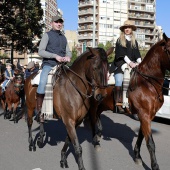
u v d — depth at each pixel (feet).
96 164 18.79
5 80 39.17
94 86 15.23
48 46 19.10
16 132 28.27
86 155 20.83
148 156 20.90
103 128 31.14
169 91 34.99
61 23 19.31
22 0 94.89
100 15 354.95
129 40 20.18
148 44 379.96
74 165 18.49
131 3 371.15
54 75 18.07
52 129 29.71
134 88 18.08
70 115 16.74
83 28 368.48
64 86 17.20
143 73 17.85
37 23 99.50
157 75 17.30
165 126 34.30
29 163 18.85
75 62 17.48
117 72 19.88
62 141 24.76
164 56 16.78
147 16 380.99
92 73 15.28
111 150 22.29
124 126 32.71
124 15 365.81
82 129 29.66
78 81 16.74
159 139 26.96
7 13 93.66
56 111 17.79
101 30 355.56
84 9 367.04
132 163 19.11
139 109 17.71
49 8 356.38
